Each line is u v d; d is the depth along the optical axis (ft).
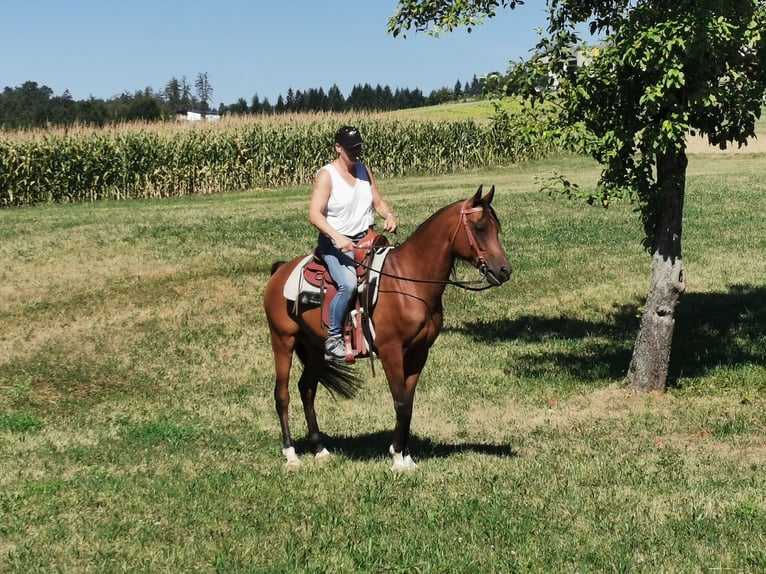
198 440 33.14
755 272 60.39
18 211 98.63
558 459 28.50
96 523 22.56
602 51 34.35
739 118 35.22
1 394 41.22
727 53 33.78
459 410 36.76
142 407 39.14
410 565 19.02
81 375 44.16
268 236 75.05
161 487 25.73
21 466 29.25
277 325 28.19
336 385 29.32
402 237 75.10
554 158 155.94
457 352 46.42
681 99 34.37
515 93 36.32
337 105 380.99
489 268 24.07
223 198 112.16
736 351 42.68
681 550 19.94
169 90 360.89
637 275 61.57
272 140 125.70
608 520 21.91
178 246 70.59
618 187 35.06
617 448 30.32
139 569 19.49
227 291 58.39
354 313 25.44
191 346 48.85
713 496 23.86
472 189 112.27
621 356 43.96
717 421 33.22
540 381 40.78
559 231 78.48
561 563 19.15
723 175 115.14
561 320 52.24
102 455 30.76
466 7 37.24
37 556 20.34
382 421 35.37
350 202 25.58
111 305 55.47
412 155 140.26
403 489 24.49
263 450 31.01
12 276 61.72
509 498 23.59
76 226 81.30
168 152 116.47
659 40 31.24
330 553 19.88
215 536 21.31
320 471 26.91
